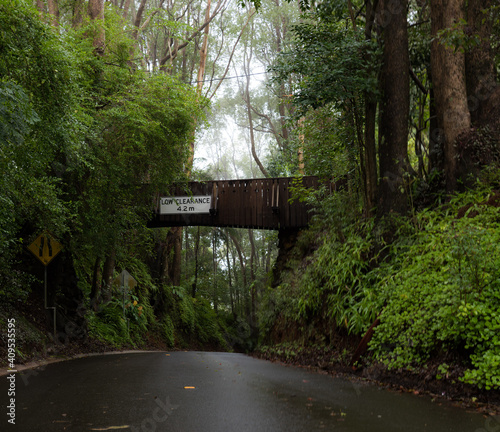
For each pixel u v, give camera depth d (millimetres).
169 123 15852
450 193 11297
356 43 10930
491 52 11875
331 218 13141
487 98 11602
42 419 4258
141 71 15648
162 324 27250
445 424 4168
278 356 13375
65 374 7863
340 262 11375
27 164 8961
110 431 3838
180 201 21594
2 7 7254
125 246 20516
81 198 14117
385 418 4410
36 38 7832
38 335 11062
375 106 11672
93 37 15523
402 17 11383
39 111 8500
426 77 14406
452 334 6535
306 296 12820
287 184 20672
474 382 5594
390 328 7887
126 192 15891
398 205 10984
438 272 8180
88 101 14094
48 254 12336
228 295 51125
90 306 18156
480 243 7004
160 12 28688
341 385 6754
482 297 6438
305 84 11383
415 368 6848
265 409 4832
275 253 49781
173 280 33656
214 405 5031
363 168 12016
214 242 45844
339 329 10500
